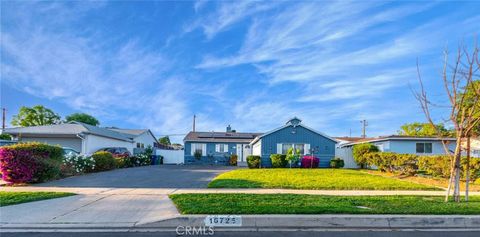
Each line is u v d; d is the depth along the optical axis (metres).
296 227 6.79
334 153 27.41
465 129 9.20
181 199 8.91
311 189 11.79
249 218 6.87
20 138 24.28
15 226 6.58
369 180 14.48
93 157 18.61
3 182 13.20
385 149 27.00
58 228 6.50
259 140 27.94
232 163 33.56
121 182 13.50
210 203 8.29
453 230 6.72
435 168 16.44
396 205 8.30
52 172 13.77
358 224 6.94
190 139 36.44
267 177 15.29
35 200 9.05
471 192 11.89
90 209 7.94
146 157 30.42
